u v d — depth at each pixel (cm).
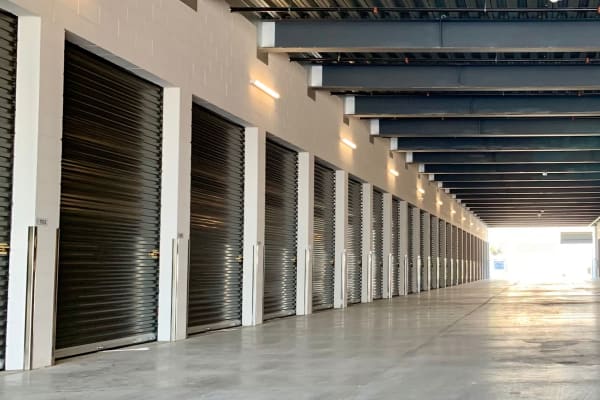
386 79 1789
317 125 1906
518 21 1434
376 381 720
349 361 876
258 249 1488
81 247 945
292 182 1798
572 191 4044
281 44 1488
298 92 1755
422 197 3444
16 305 801
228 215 1414
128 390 673
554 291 3212
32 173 811
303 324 1469
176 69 1139
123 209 1043
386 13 1495
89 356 933
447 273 4234
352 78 1808
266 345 1066
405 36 1457
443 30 1449
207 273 1316
